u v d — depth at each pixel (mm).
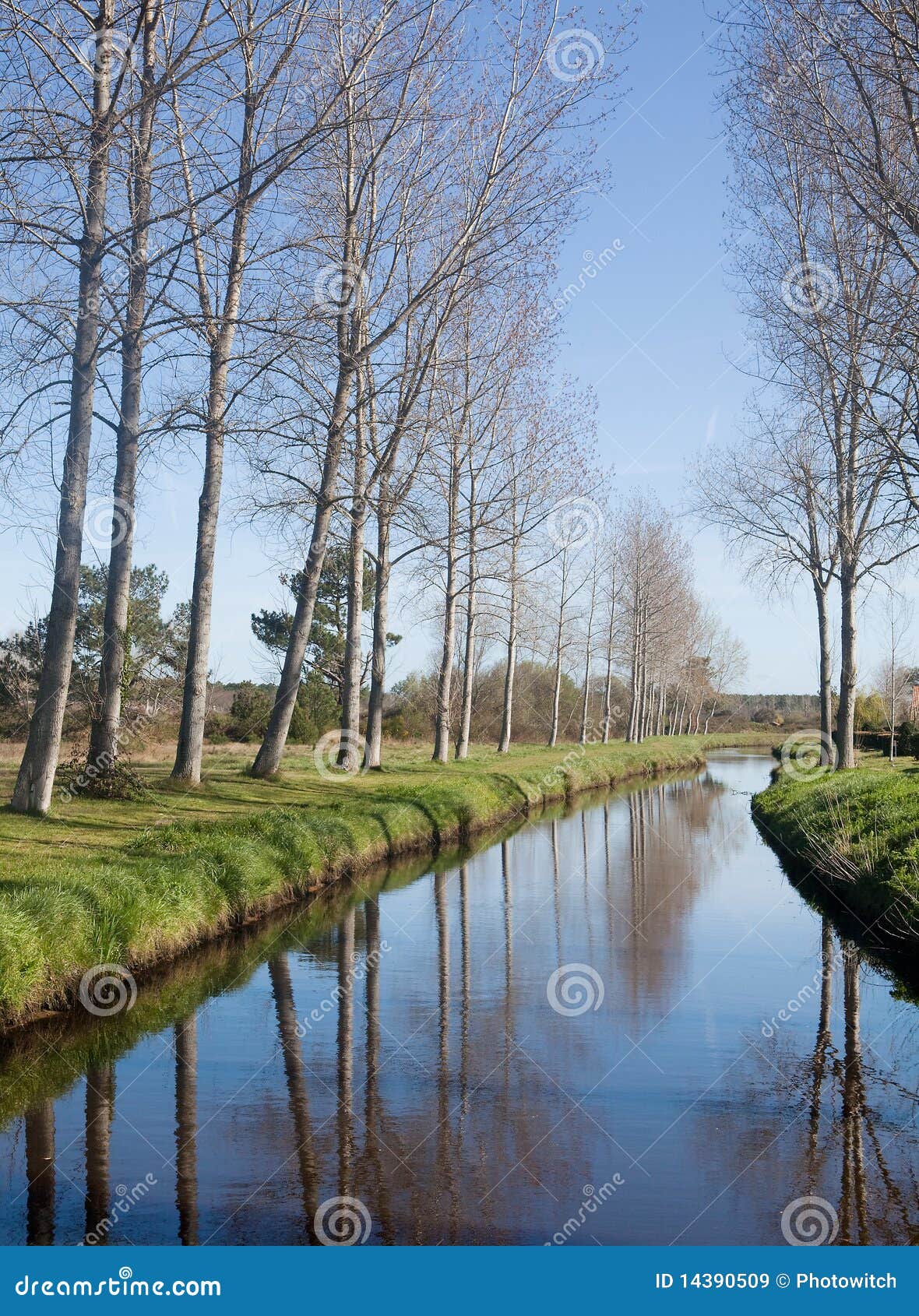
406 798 21734
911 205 12719
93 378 14586
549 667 64250
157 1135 6961
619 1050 8727
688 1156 6660
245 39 12289
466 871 18594
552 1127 7066
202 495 20453
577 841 23328
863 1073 8180
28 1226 5762
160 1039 9008
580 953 12234
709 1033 9203
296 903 14656
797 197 18141
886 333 13844
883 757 43062
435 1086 7898
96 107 13367
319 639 39562
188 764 20203
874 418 14461
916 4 11734
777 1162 6527
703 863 20000
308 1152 6664
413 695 55688
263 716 40344
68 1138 6910
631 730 61531
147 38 14047
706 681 89062
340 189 22219
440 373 23609
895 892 12109
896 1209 5969
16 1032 8688
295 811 17734
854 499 22750
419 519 20656
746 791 38719
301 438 18578
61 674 15195
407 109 18172
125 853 12984
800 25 13188
